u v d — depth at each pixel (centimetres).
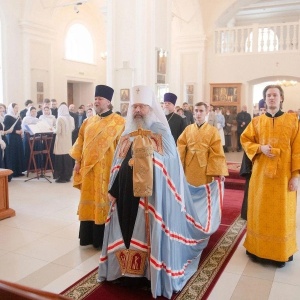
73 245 388
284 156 325
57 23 1349
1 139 711
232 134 1344
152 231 274
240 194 657
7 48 1142
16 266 335
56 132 713
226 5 1383
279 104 334
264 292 290
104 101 381
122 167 293
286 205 329
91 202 374
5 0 1124
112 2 831
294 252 345
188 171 431
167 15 905
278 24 1308
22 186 687
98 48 1587
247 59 1365
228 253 370
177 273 287
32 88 1233
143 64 820
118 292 285
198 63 1431
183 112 1019
